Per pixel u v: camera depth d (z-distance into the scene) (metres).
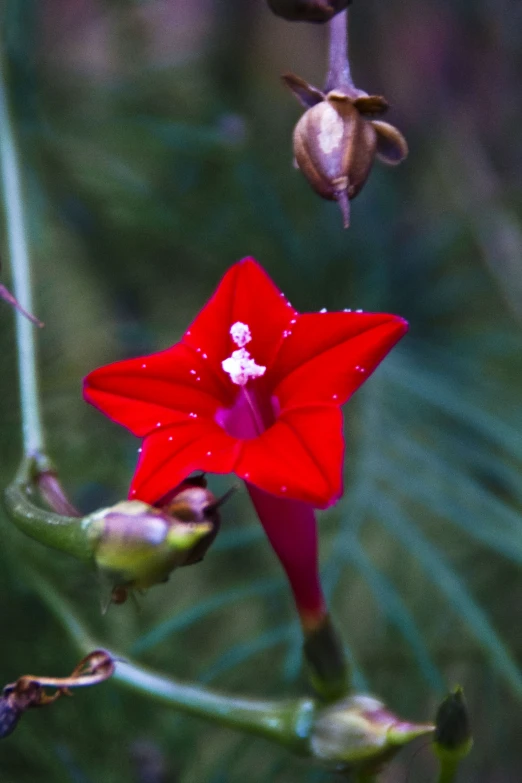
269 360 0.18
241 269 0.19
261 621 0.24
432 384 0.25
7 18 0.25
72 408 0.25
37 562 0.23
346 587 0.24
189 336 0.18
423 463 0.24
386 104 0.18
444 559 0.23
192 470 0.17
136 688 0.19
